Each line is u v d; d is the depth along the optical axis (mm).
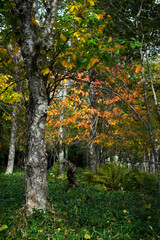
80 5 3629
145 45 6809
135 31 6668
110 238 3432
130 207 5320
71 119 9234
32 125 4488
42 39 3881
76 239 3377
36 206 4215
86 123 9836
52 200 5516
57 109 9906
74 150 29141
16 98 7199
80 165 30438
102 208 4918
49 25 4512
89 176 9656
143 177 9805
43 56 4691
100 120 11422
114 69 9078
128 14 7141
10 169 15039
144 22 7031
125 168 9812
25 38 4254
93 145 11977
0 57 5000
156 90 10234
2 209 4527
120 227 3928
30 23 4242
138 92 10070
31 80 4398
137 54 7652
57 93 9383
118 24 6785
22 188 7504
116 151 12938
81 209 4785
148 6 6988
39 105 4488
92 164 11805
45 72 4105
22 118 12898
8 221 3779
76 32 3469
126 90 9453
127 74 9328
